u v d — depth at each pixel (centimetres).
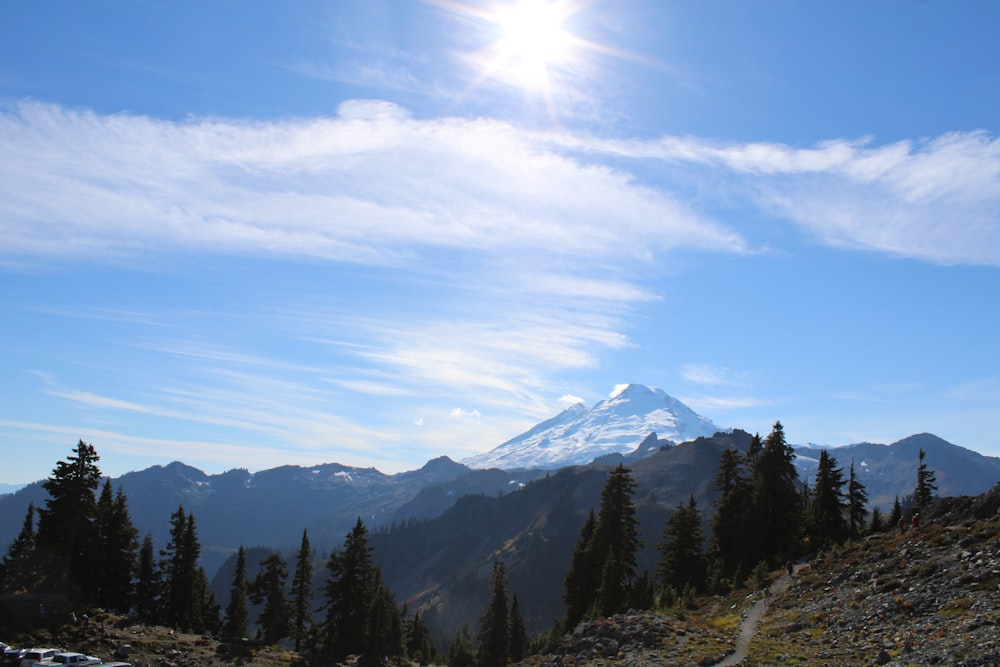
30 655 5012
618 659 3962
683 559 7912
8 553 9100
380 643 8312
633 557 8119
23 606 6319
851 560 4975
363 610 8475
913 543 4616
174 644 6575
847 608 4009
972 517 5038
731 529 7925
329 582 8631
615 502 8194
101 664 5078
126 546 8575
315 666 7188
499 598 9444
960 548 4144
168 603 9256
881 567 4453
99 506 8562
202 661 6269
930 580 3841
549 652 4716
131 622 6994
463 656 11075
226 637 8262
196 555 9512
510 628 9631
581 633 4731
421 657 12100
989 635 2831
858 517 8488
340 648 8356
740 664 3406
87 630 6234
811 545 7450
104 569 8288
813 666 3180
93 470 7950
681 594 6744
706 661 3544
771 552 7494
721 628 4559
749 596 5344
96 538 8131
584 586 8225
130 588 8650
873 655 3148
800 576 5269
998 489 4988
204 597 10694
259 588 9281
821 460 8506
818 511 8144
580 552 8619
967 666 2600
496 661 9169
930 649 2958
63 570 7644
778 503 7794
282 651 7838
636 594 6844
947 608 3391
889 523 7938
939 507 5619
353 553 8588
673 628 4350
